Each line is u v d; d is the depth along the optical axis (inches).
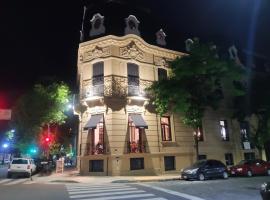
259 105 1181.7
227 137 1225.4
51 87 1299.2
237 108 1230.9
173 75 1027.3
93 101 1005.2
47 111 1253.1
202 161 874.1
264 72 1379.2
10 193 536.4
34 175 1083.9
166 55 1144.8
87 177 893.2
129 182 784.3
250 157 1261.1
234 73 931.3
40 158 1339.8
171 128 1091.9
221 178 879.1
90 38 1075.3
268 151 1283.2
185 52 1196.5
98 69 1037.2
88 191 557.0
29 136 1255.5
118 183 746.2
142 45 1079.6
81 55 1092.5
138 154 981.8
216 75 928.9
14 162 963.3
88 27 1117.7
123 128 978.7
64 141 1509.6
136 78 1040.8
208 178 866.8
